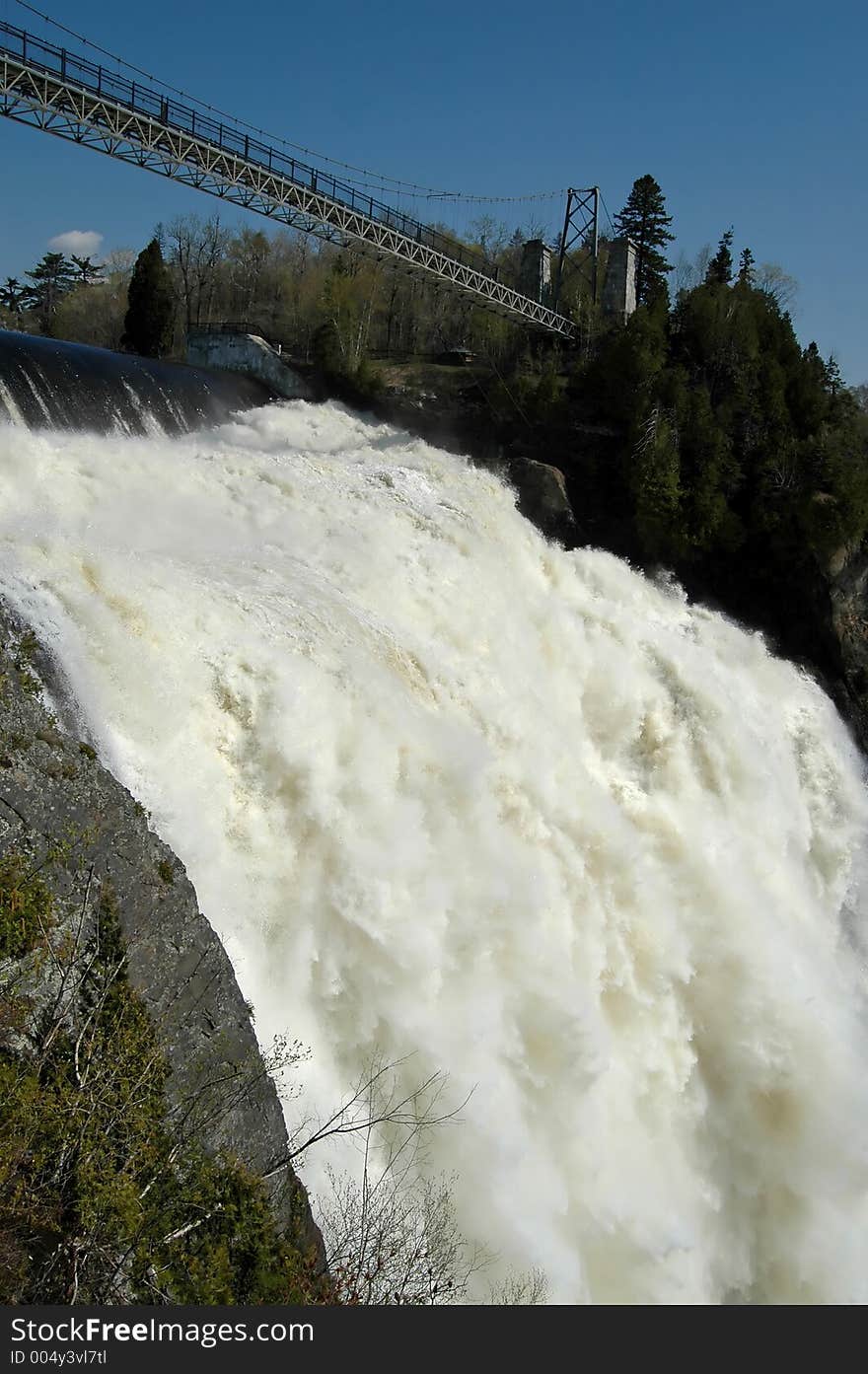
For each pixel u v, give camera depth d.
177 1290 13.23
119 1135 13.56
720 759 30.95
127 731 17.14
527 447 45.50
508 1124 18.61
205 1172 14.10
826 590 41.81
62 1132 13.24
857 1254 23.41
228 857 17.34
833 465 43.16
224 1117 14.66
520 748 25.09
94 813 14.98
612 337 51.50
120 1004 14.19
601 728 30.31
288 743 18.56
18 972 13.58
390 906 18.52
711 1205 23.27
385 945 18.14
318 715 19.34
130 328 59.25
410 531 31.91
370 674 21.52
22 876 13.89
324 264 76.19
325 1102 16.91
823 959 30.41
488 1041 19.16
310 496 31.64
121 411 35.44
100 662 17.36
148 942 14.83
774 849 31.25
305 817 18.45
